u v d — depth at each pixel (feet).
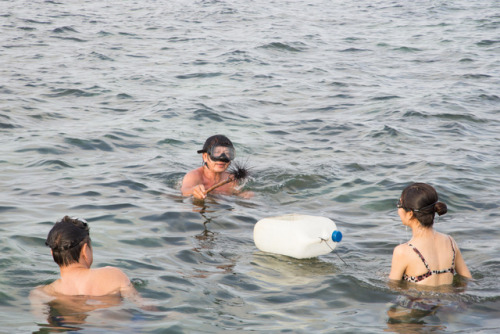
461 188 27.09
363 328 14.67
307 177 28.63
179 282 17.19
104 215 22.63
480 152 33.22
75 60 58.13
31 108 39.86
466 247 20.58
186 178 26.96
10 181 26.18
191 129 37.14
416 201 17.37
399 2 112.06
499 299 16.46
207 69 56.39
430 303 16.19
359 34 78.95
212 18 91.30
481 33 77.30
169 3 106.93
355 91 49.03
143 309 15.21
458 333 14.40
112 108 41.63
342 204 25.49
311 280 17.74
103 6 100.53
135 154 31.73
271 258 19.52
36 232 20.42
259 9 102.12
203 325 14.62
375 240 21.40
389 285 17.37
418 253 17.38
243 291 16.85
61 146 31.89
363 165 30.68
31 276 16.94
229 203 25.26
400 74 55.98
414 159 31.71
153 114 40.04
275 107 43.73
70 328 13.98
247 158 31.76
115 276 16.08
